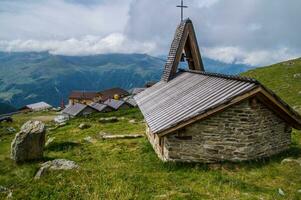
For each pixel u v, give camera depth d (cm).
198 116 1984
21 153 2417
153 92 3262
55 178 1817
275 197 1498
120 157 2648
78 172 1891
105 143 3388
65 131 4941
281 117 2198
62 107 17875
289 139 2305
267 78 7244
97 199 1473
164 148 2223
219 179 1772
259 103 2073
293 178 1745
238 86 2061
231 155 2061
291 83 6353
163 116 2228
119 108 13062
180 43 3319
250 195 1518
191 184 1706
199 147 2078
